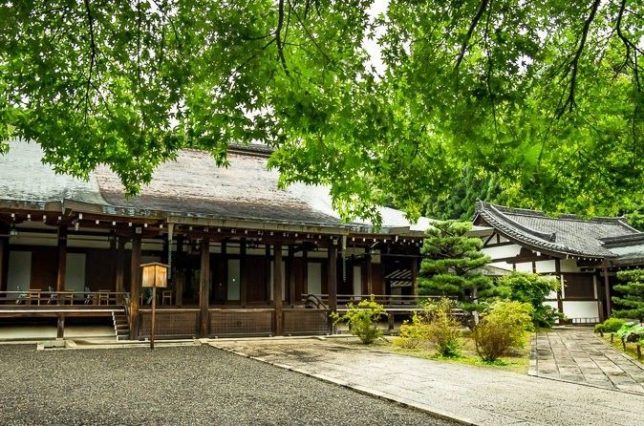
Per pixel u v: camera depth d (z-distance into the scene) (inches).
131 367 414.9
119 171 284.2
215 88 232.1
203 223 658.8
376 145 270.8
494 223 1181.1
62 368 406.9
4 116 250.7
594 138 226.7
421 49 231.6
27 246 743.7
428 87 228.1
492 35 221.0
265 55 226.8
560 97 232.7
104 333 693.9
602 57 237.3
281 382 353.7
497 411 267.4
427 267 818.8
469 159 250.1
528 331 853.2
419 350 567.5
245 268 874.8
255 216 745.6
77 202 606.2
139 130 258.1
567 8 211.6
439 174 279.3
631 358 520.1
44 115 249.4
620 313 949.8
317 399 297.0
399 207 307.1
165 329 648.4
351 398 302.8
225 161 275.7
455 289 789.2
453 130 229.0
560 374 410.0
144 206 703.1
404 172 282.8
